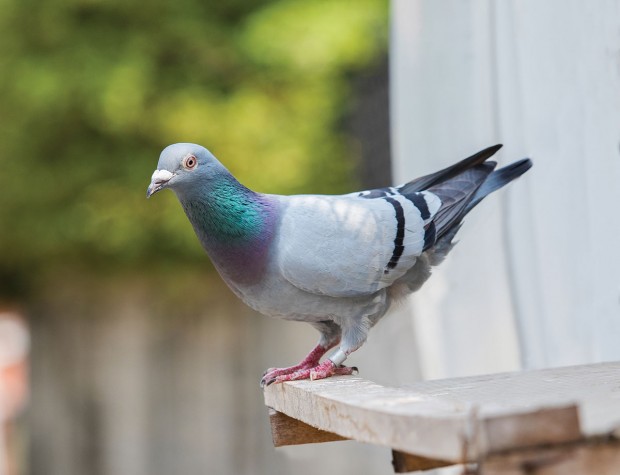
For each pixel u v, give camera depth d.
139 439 13.60
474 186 5.37
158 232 12.93
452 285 6.66
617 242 5.60
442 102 6.63
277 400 4.74
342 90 12.04
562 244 5.87
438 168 6.68
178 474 13.24
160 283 13.46
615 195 5.59
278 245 4.89
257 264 4.91
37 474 14.98
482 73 6.38
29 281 15.23
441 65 6.62
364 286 4.96
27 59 12.74
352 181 12.04
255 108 12.03
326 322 5.25
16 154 13.46
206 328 13.12
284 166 11.98
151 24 12.48
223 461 12.88
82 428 14.25
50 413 14.73
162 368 13.45
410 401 3.54
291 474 12.14
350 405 3.59
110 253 13.52
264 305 5.09
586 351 5.86
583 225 5.81
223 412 12.90
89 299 14.16
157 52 12.42
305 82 12.09
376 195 5.28
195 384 13.19
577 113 5.75
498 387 4.41
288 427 4.81
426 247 5.15
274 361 12.42
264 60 11.73
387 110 11.01
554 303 5.95
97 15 12.67
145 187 12.73
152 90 12.23
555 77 5.79
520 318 6.26
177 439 13.27
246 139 12.03
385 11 11.52
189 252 12.77
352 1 11.73
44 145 13.41
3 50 12.88
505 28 6.10
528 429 2.71
